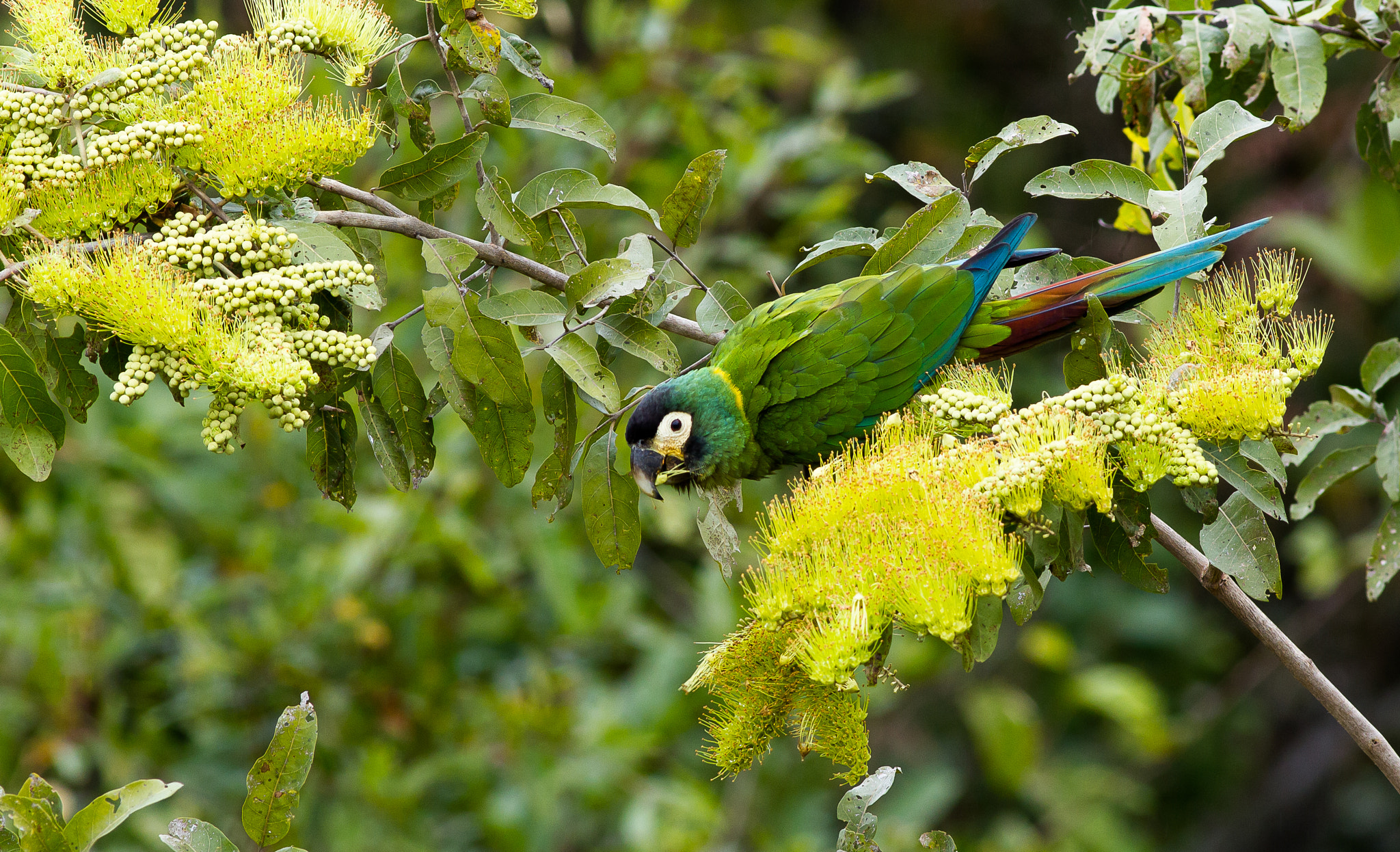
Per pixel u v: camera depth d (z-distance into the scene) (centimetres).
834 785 1290
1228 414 533
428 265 580
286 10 598
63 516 1078
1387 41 718
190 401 1148
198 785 1005
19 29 596
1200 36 735
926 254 679
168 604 1041
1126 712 1334
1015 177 1681
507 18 1213
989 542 475
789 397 733
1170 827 1594
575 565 1088
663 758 1123
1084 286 690
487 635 1142
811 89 1745
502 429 615
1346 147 1380
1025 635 1418
